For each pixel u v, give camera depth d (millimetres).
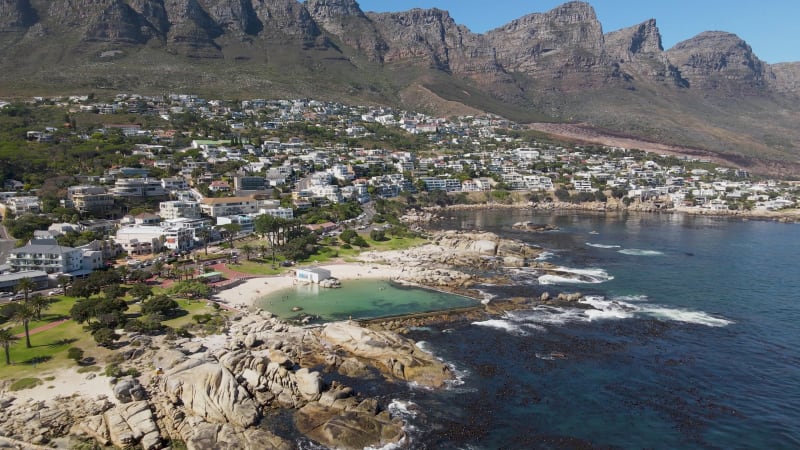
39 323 115188
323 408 88562
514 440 82750
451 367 105688
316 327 123312
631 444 82188
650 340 120812
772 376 103812
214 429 80000
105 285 142500
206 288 142375
